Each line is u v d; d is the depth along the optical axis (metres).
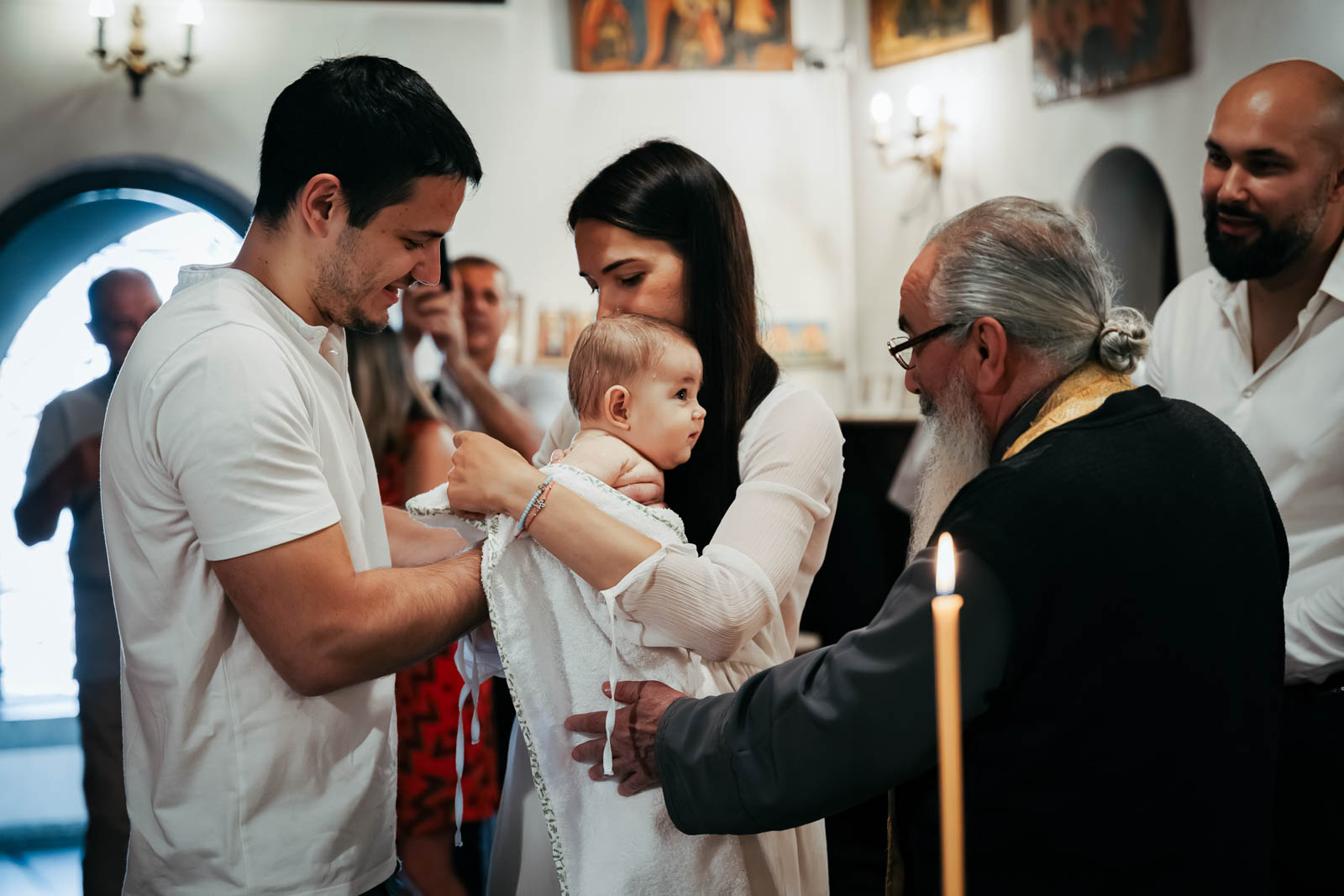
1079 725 1.26
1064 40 5.48
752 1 7.09
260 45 6.31
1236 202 2.32
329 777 1.59
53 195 6.06
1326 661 2.19
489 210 6.70
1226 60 4.47
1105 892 1.27
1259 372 2.45
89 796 3.49
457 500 1.60
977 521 1.28
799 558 1.64
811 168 7.25
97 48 6.01
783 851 1.73
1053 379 1.41
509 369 6.61
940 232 1.49
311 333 1.61
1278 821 2.29
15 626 6.20
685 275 1.79
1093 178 5.45
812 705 1.33
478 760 3.13
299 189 1.54
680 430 1.70
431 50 6.62
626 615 1.58
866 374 7.22
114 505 1.57
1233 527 1.33
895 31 6.76
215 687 1.53
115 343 3.93
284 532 1.43
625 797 1.59
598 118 6.89
